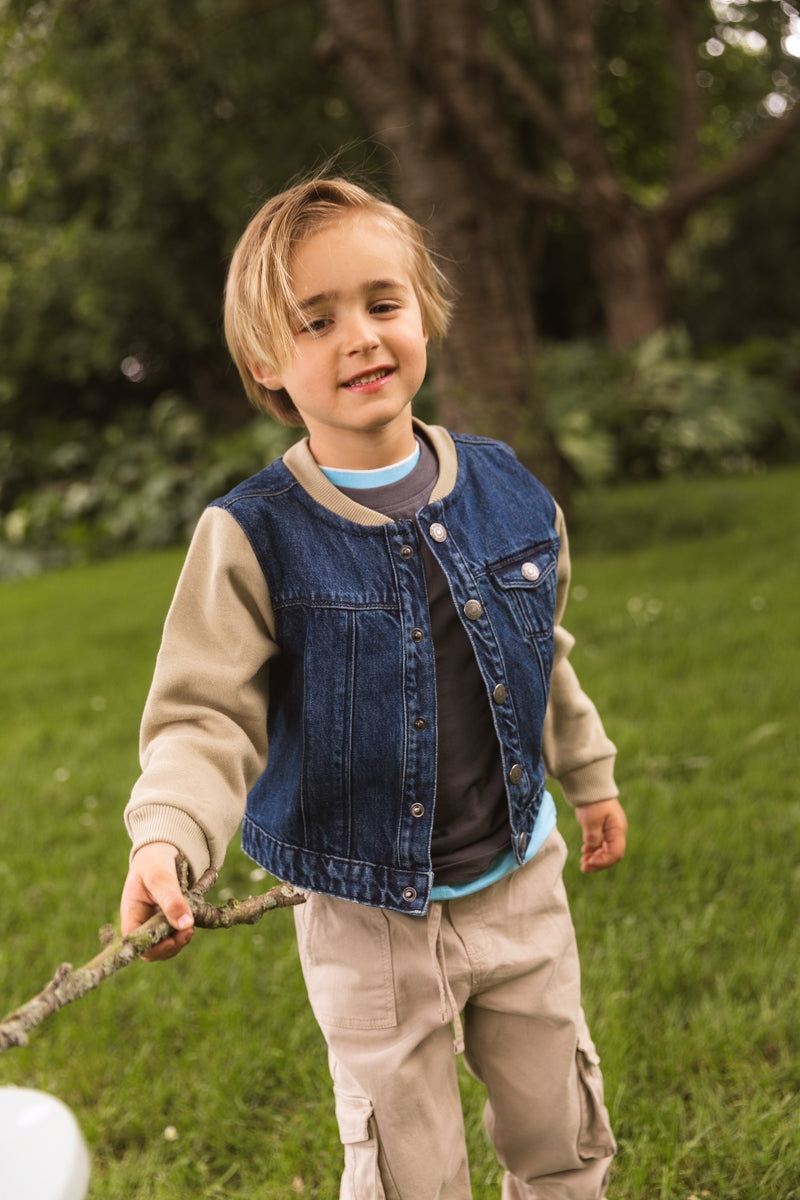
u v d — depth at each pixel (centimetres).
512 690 143
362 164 184
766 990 220
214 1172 195
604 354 1402
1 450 1459
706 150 1791
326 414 136
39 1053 226
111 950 89
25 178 1331
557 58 1241
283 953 253
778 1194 175
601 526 825
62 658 623
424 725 138
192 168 1309
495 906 143
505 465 159
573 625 532
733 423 1312
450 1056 144
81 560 1277
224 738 127
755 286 2338
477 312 730
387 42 738
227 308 143
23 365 1647
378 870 138
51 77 1102
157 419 1428
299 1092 208
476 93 707
